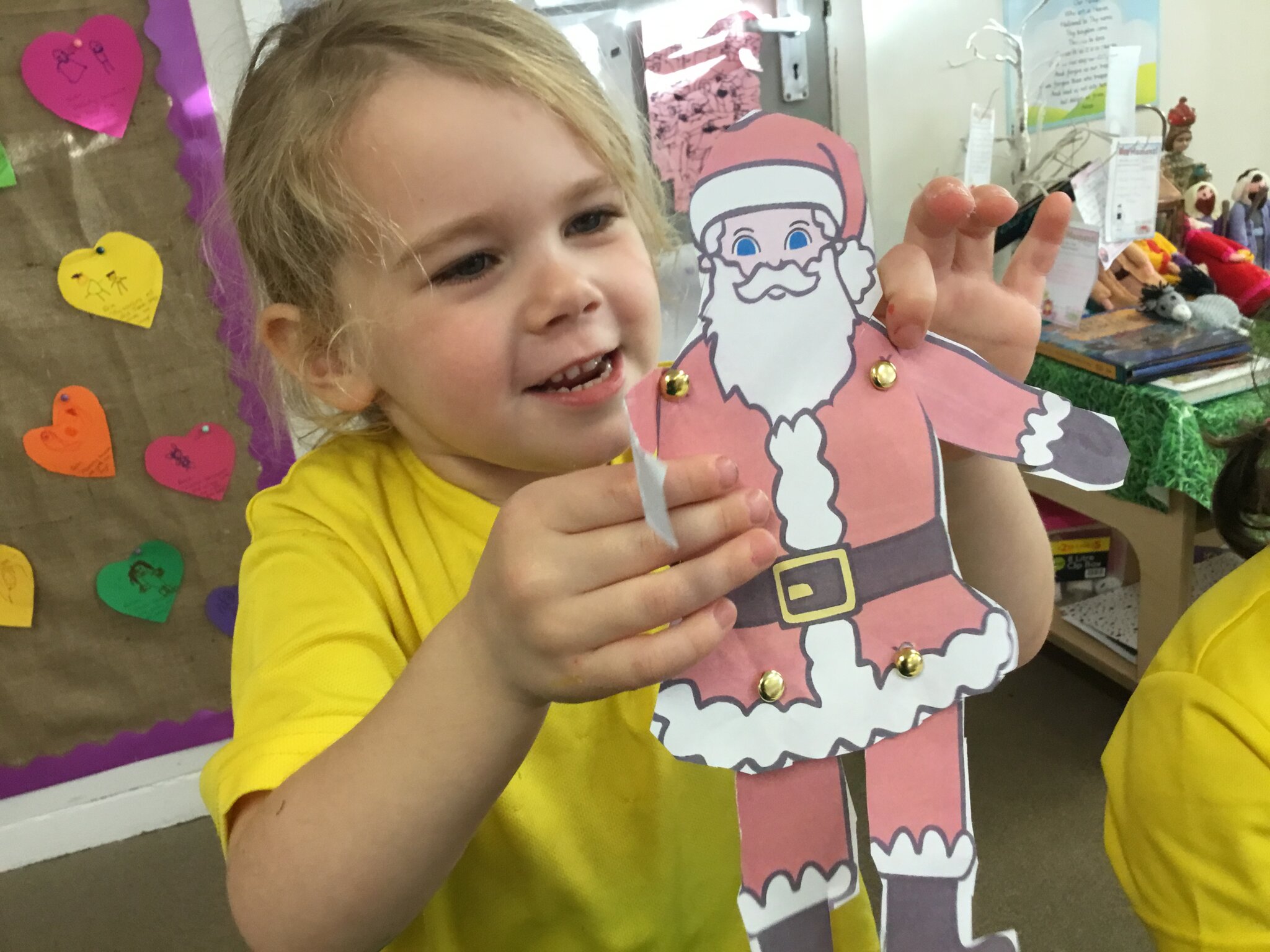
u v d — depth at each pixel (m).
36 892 1.55
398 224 0.41
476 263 0.41
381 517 0.54
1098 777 1.40
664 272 0.76
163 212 1.43
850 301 0.33
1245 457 0.76
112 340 1.47
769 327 0.33
